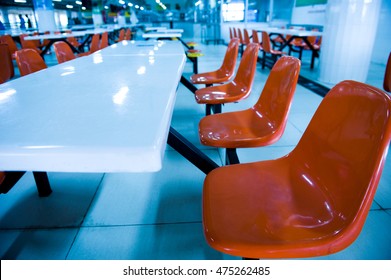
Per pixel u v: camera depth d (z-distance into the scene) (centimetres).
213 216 82
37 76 125
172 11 2128
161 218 159
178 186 190
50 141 50
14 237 147
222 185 97
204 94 216
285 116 126
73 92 93
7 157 48
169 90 93
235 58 261
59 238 145
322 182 85
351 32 458
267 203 87
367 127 68
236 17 1277
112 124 59
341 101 82
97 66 155
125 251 136
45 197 180
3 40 680
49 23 1151
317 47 685
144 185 192
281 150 240
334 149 81
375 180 63
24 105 78
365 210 65
